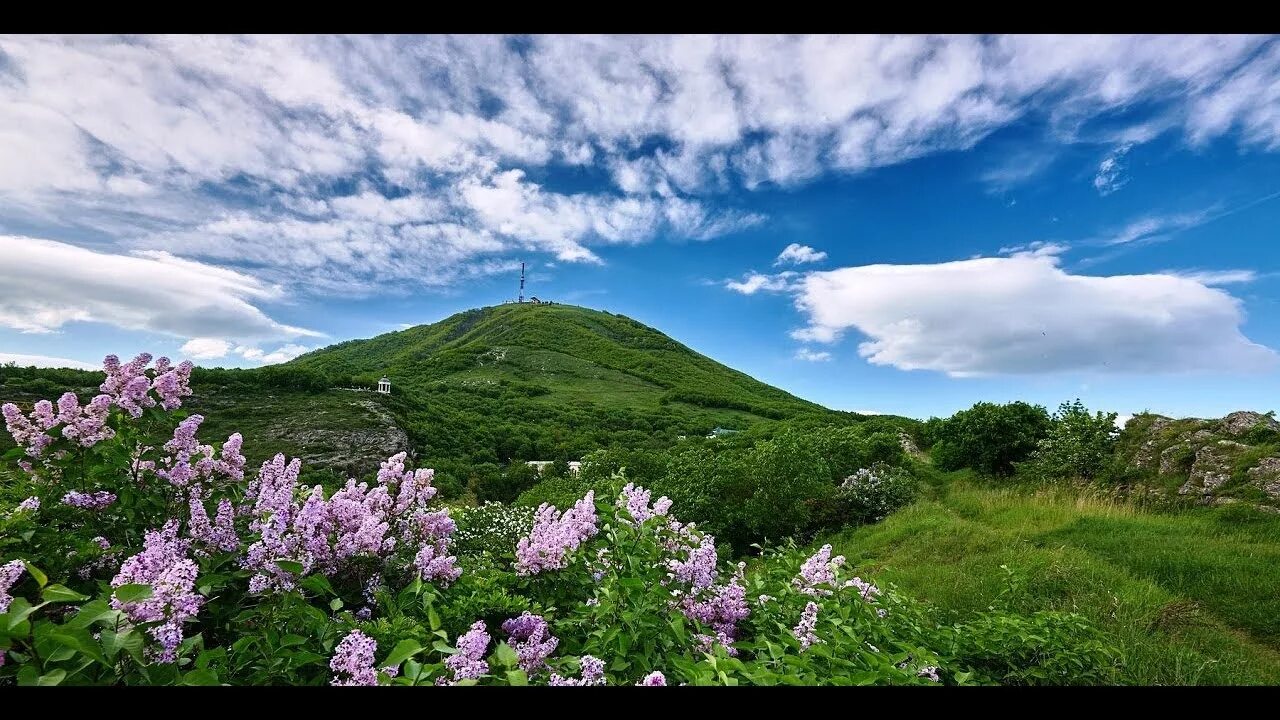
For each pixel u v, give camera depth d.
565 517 4.44
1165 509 13.22
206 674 2.17
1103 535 10.45
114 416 3.67
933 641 4.68
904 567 10.24
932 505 15.54
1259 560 8.58
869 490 16.61
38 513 3.36
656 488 16.83
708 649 3.52
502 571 4.55
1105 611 6.96
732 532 15.40
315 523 3.39
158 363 3.76
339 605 3.15
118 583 2.39
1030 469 18.58
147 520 3.65
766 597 4.38
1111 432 17.77
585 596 4.25
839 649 3.50
